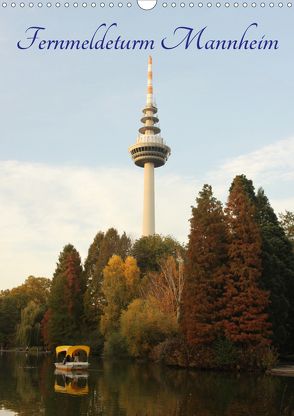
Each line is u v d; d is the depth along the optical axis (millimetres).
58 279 77938
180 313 43594
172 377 32156
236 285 39500
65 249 89125
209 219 42312
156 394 23438
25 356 64875
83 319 71812
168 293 53344
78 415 17625
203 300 38594
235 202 41938
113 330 59719
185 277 42469
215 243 40594
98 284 71562
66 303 73875
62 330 71500
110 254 74250
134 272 64375
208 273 40094
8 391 24781
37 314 86562
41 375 34375
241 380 29984
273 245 45875
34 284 122875
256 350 36312
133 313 50625
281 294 41312
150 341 49125
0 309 101625
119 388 26000
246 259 38875
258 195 53875
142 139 130250
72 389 25609
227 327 37156
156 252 74438
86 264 83188
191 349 39719
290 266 45938
